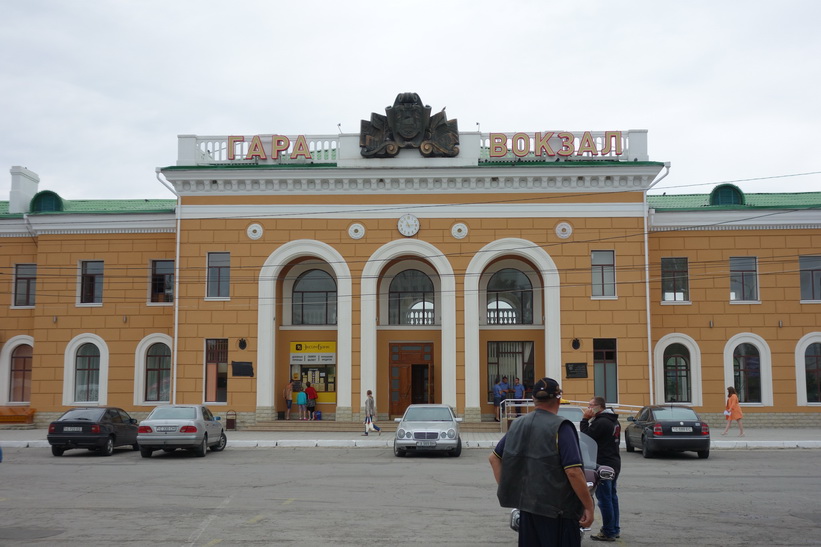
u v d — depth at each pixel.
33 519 12.23
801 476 17.89
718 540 10.85
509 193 32.78
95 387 34.88
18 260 36.31
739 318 33.72
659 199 38.50
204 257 33.03
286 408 33.84
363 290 32.69
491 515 12.59
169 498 14.37
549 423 6.31
